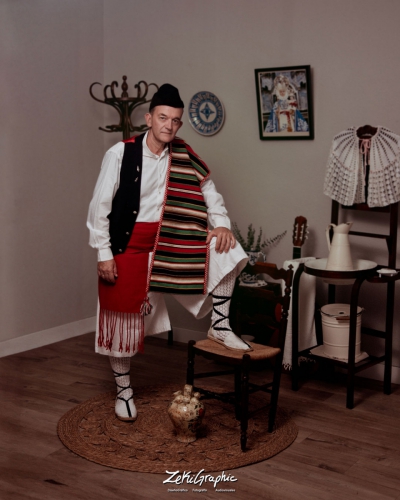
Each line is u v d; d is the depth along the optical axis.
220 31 3.73
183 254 2.66
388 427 2.73
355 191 3.18
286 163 3.60
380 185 3.10
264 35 3.57
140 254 2.62
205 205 2.77
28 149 3.72
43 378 3.30
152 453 2.42
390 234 3.15
